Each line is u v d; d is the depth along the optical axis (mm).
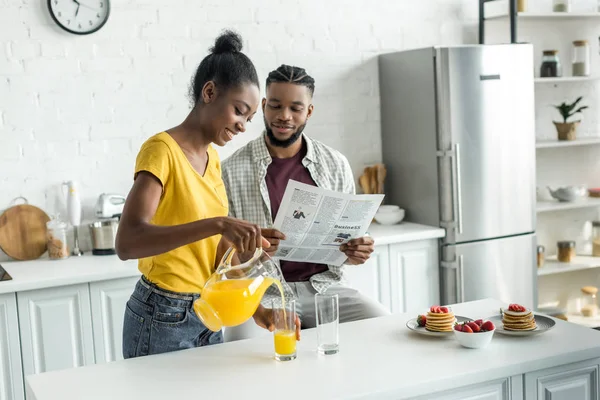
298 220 2482
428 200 4105
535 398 1953
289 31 4180
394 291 3914
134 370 1941
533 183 4191
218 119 2027
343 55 4328
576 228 4949
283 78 2842
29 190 3705
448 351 1990
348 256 2641
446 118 3945
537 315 2264
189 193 2020
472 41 4672
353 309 2957
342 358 1965
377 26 4402
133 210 1906
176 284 2043
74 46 3725
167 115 3939
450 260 4008
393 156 4363
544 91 4805
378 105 4445
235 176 2994
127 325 2115
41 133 3705
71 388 1837
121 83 3830
